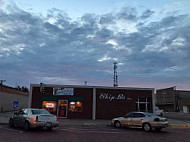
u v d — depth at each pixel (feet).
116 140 35.22
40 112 46.16
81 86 84.43
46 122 43.88
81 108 82.89
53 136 37.29
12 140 32.32
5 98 114.52
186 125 62.64
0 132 40.96
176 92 208.13
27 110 47.11
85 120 75.77
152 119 48.57
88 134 41.55
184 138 39.06
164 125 48.06
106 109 83.51
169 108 212.43
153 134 43.88
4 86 114.01
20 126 51.49
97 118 82.38
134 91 86.07
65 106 82.89
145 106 85.25
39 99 82.58
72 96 83.66
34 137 35.50
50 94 83.20
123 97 85.10
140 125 50.29
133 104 84.89
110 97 84.69
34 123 42.86
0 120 63.05
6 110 115.34
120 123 54.95
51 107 82.38
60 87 83.92
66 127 54.39
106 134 42.27
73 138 35.86
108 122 69.41
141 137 39.19
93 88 84.53
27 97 153.79
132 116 53.06
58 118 80.84
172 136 41.45
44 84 83.41
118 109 83.97
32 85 83.66
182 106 206.59
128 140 35.53
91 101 83.61
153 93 86.12
